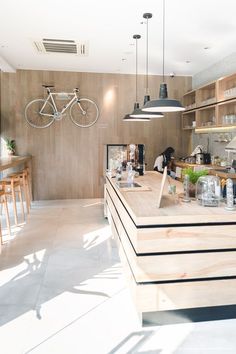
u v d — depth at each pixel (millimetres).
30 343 2109
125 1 3518
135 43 4973
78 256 3705
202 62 6172
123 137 7266
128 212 2635
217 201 2572
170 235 2252
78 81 6973
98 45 5066
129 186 3643
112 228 4309
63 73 6898
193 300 2326
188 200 2738
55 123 6980
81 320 2379
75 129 7066
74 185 7164
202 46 5141
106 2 3539
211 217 2281
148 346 2082
